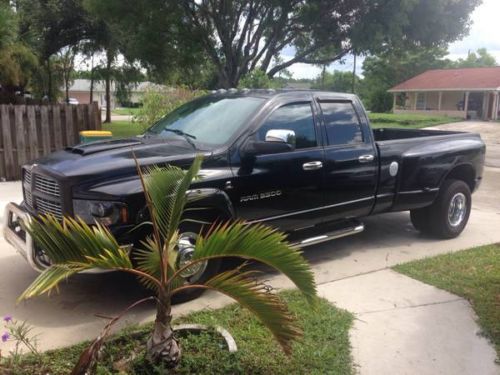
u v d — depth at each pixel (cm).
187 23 2200
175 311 462
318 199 575
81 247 296
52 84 2945
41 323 439
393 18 2033
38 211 483
